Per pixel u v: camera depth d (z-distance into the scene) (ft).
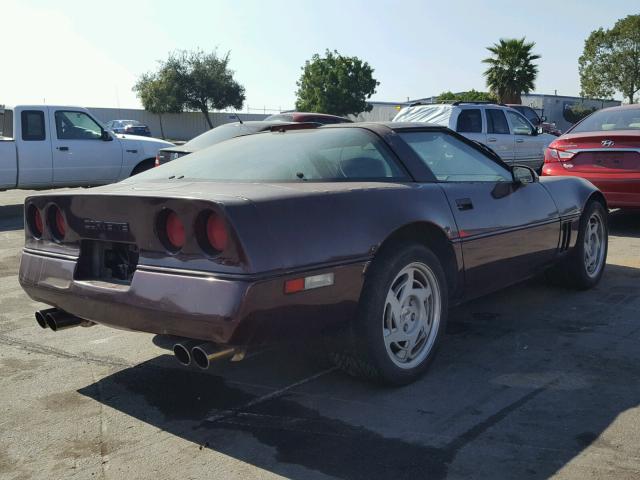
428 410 10.19
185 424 9.96
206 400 10.83
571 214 15.78
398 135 12.25
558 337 13.51
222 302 8.57
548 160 26.32
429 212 11.39
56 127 35.04
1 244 25.73
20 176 33.91
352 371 10.94
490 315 15.08
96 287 10.02
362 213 10.20
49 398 11.01
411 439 9.27
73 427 9.92
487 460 8.64
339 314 9.80
